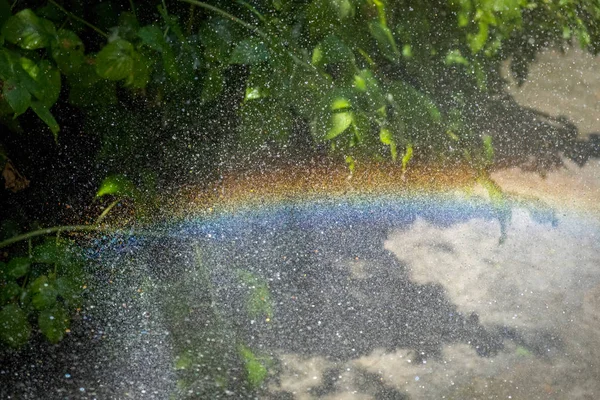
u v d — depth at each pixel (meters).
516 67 3.09
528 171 3.77
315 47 2.18
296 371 2.55
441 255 3.23
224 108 2.38
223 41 2.18
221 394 2.35
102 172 2.40
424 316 2.93
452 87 2.68
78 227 2.29
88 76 2.02
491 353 2.77
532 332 2.91
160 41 1.94
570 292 3.20
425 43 2.56
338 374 2.57
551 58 4.01
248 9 2.23
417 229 3.23
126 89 2.28
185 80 2.21
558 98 3.94
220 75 2.19
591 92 4.00
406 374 2.62
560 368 2.72
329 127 2.20
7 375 2.29
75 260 2.11
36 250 2.06
